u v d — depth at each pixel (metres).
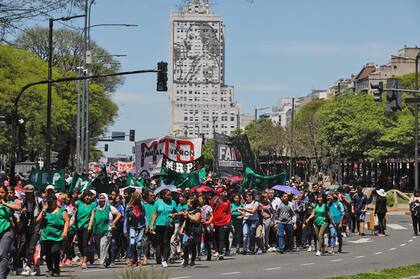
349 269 34.38
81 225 34.50
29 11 32.31
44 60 132.50
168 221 35.06
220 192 40.44
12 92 113.12
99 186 43.06
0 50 113.75
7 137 111.19
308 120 185.62
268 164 181.12
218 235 39.91
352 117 137.50
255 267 35.56
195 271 33.53
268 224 44.34
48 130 63.03
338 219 43.94
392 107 58.50
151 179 51.12
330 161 159.00
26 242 31.83
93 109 135.38
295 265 36.56
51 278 30.52
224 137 57.09
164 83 55.91
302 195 46.69
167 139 57.22
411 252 44.12
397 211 94.31
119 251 38.06
